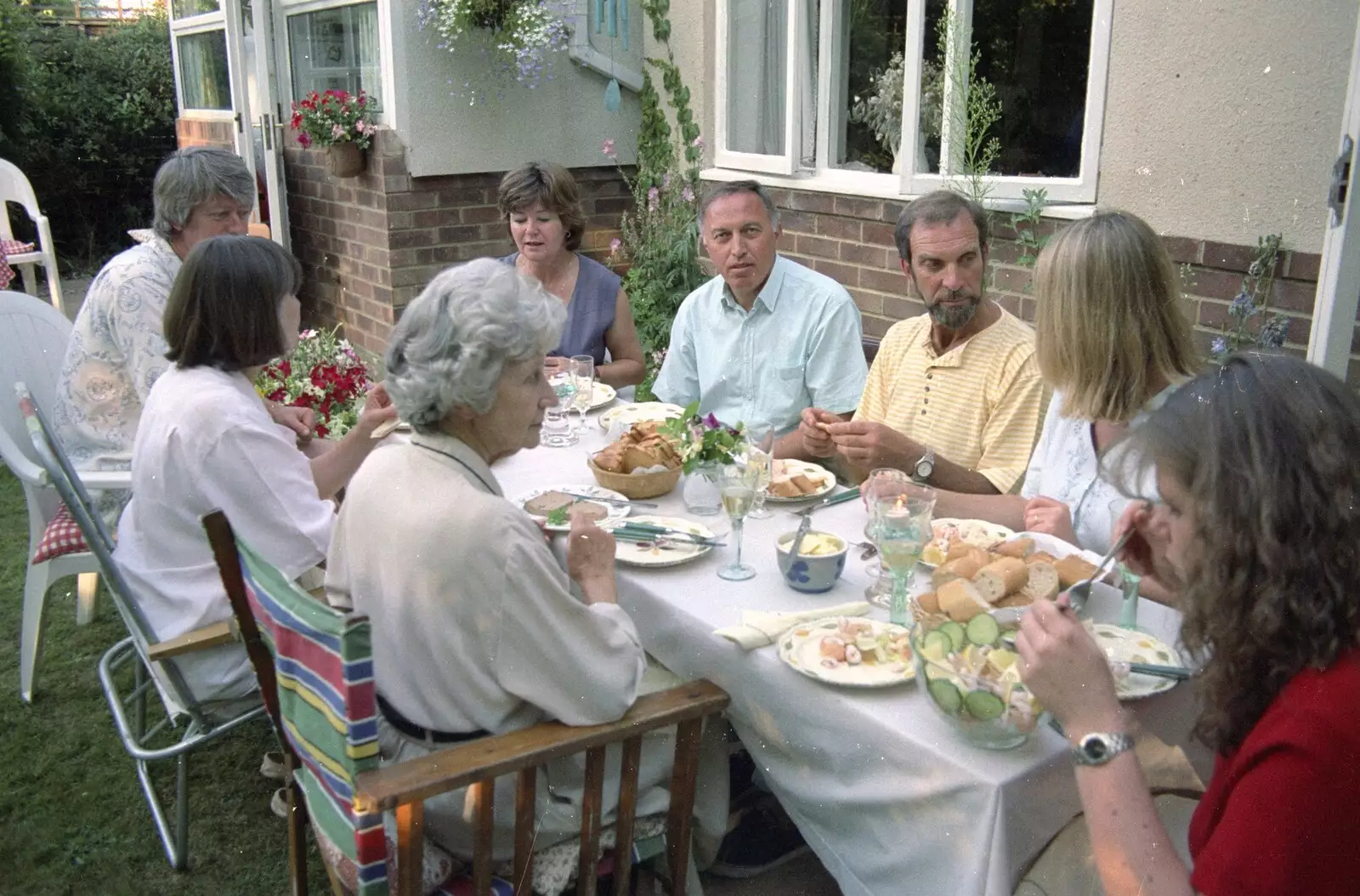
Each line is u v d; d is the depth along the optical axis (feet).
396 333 5.56
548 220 12.03
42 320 11.10
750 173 16.87
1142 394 6.72
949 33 13.39
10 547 13.91
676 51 18.11
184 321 7.38
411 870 5.08
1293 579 3.61
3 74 30.35
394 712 5.65
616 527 7.19
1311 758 3.55
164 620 7.43
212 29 24.30
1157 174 11.57
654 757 6.40
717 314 10.89
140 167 33.78
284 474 7.37
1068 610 4.42
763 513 7.79
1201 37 10.85
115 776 9.19
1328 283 9.52
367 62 19.33
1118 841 4.08
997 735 4.70
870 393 9.64
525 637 5.27
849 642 5.59
